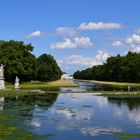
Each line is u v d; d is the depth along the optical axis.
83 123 44.91
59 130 39.91
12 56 156.12
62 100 77.81
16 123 43.78
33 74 171.00
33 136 36.34
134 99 82.19
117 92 104.31
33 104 66.88
